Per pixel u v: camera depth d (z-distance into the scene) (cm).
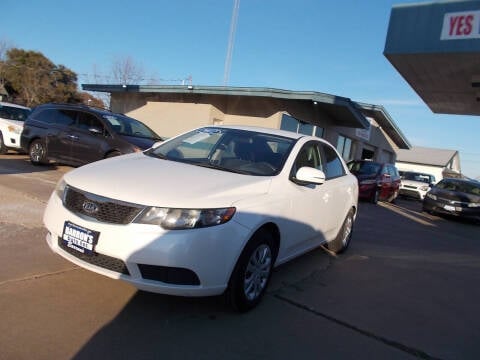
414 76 1310
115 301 362
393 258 665
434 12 1068
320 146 536
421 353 349
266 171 420
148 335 316
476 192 1429
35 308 332
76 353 281
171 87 1571
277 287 452
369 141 2389
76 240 333
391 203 1720
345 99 1468
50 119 1052
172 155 456
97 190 336
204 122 1551
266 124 1496
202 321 347
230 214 334
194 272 318
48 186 806
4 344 280
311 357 319
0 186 745
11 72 3912
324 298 440
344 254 641
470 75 1223
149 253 310
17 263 416
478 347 374
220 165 423
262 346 324
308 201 452
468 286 562
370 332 375
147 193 328
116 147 923
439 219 1394
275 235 402
